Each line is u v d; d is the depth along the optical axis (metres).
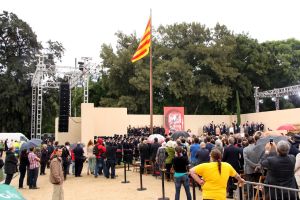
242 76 46.31
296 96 50.66
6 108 47.12
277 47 52.19
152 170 18.03
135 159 21.45
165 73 42.16
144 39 25.06
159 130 32.59
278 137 10.47
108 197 12.58
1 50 51.00
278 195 6.29
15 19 51.75
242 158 11.12
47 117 50.41
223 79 44.69
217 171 5.88
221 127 34.66
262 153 9.83
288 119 32.19
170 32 45.81
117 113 30.67
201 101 44.69
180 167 9.72
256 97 39.19
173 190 13.56
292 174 6.43
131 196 12.62
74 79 32.66
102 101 45.31
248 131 33.94
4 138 35.22
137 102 43.59
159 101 46.66
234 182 10.73
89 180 17.14
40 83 33.91
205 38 45.62
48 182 17.02
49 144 21.58
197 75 44.03
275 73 49.09
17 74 48.34
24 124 48.06
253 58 46.44
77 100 52.16
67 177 18.42
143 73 41.50
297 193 6.08
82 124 27.41
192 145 13.01
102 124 30.25
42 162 19.97
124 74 45.19
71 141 30.11
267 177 6.61
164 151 15.48
